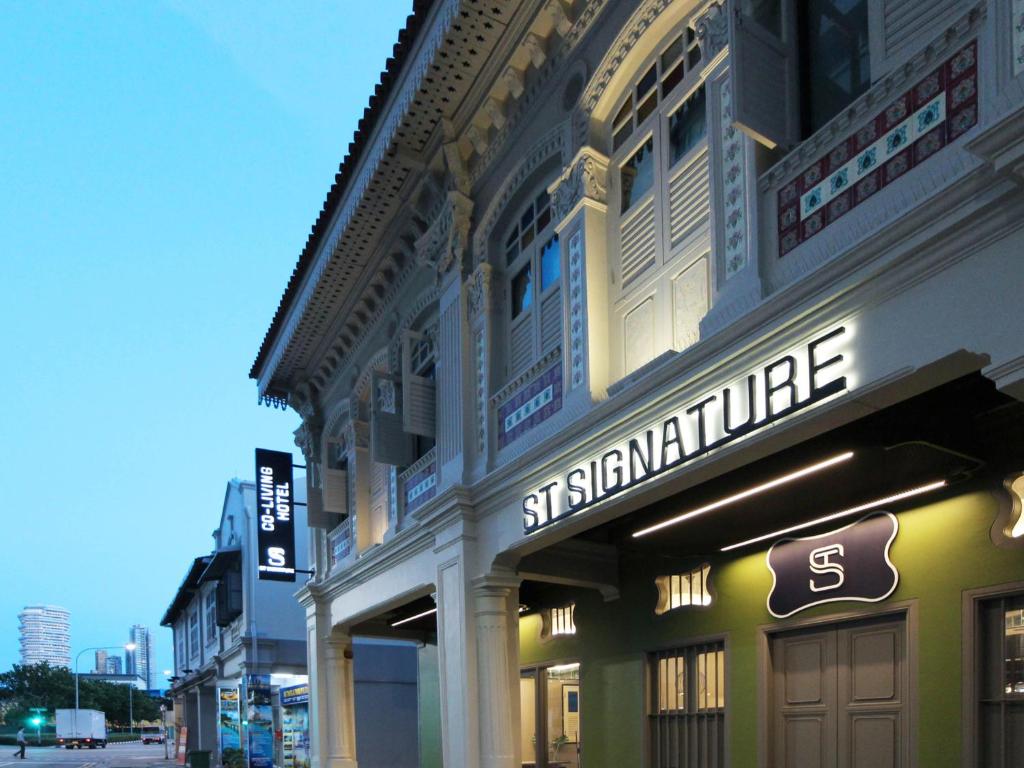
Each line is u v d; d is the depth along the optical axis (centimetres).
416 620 1555
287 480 1970
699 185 707
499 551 930
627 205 816
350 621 1470
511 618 960
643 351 756
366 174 1139
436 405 1125
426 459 1163
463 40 925
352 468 1497
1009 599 625
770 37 604
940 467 653
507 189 987
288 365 1644
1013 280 427
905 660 694
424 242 1137
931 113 480
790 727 798
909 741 675
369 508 1453
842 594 746
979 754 621
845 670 749
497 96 973
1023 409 616
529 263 964
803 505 765
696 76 717
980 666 633
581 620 1120
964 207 445
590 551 1024
